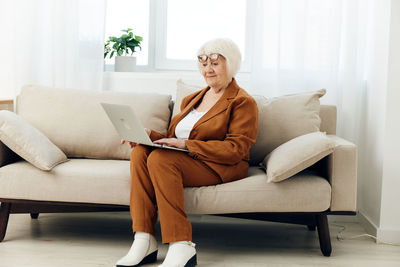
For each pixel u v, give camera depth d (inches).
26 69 115.6
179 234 72.9
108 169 84.2
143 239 75.0
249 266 76.7
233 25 123.7
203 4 124.3
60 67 115.6
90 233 95.0
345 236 98.1
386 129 93.0
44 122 97.7
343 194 79.5
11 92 124.6
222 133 83.4
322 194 78.2
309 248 88.0
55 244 86.7
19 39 115.4
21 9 114.8
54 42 115.7
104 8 115.6
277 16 109.3
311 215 87.9
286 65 110.1
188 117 89.4
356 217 111.5
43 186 82.3
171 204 73.8
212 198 78.7
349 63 107.3
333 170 79.6
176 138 88.0
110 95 102.3
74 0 114.6
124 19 126.9
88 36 115.4
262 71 111.5
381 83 96.7
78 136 96.7
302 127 93.8
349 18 106.5
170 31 126.1
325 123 102.2
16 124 84.2
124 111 71.2
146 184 76.5
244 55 123.0
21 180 82.6
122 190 80.9
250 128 82.3
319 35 108.3
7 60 124.1
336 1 106.6
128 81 119.4
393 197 93.3
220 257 81.2
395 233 92.8
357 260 81.5
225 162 80.2
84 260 78.1
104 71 126.3
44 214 109.7
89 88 116.3
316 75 109.3
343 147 79.6
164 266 70.0
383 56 95.9
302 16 108.1
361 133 112.0
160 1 124.9
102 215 110.7
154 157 75.4
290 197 78.1
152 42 126.3
